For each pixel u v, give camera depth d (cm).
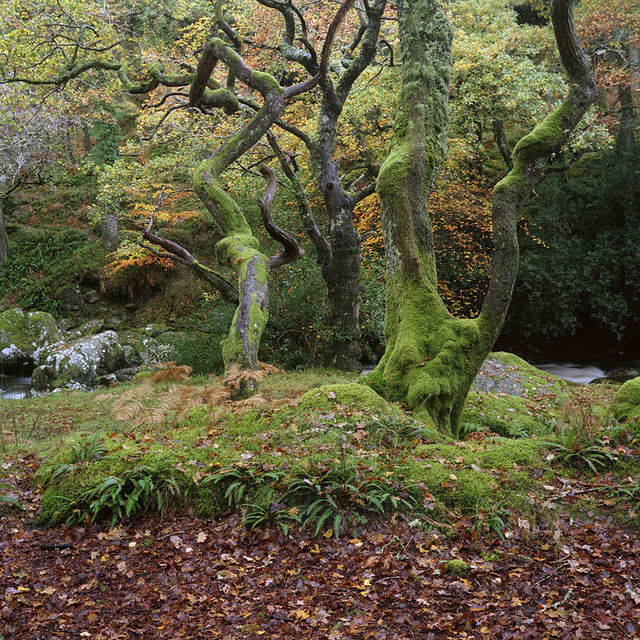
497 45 1548
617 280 1797
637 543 403
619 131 1897
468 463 489
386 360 669
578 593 356
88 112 2073
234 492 461
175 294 1889
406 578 376
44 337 1647
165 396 613
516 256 634
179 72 1312
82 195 2364
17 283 2048
